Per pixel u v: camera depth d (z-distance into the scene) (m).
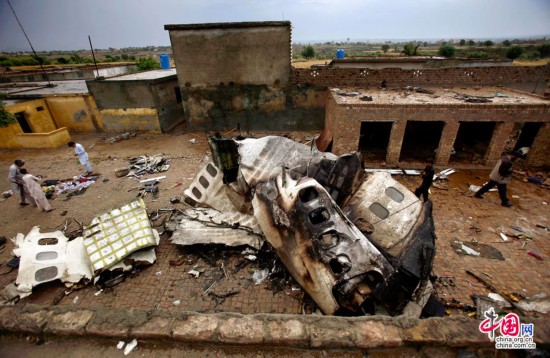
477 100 9.88
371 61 16.62
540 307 4.86
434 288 5.29
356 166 5.57
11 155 13.34
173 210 7.60
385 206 5.12
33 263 5.62
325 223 4.31
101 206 8.73
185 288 5.61
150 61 32.25
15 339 2.64
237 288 5.55
